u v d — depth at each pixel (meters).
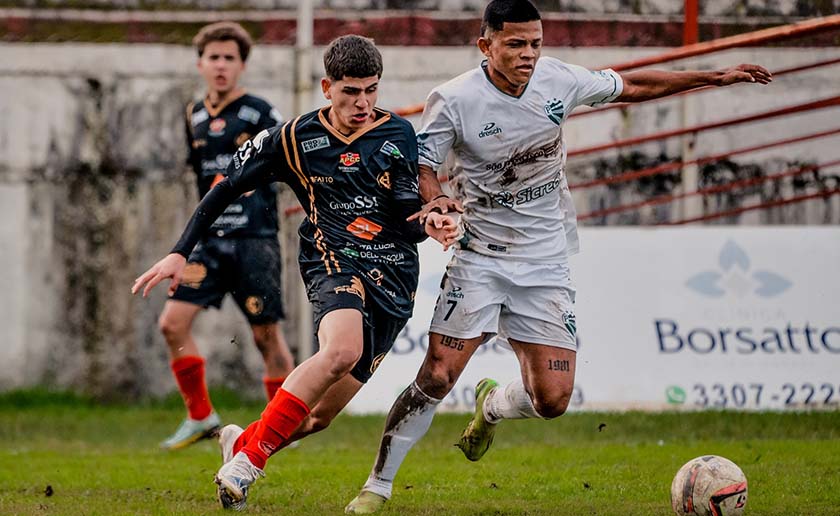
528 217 21.59
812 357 36.97
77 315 46.25
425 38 46.69
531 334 21.78
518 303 21.73
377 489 21.06
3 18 46.81
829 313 37.12
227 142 32.31
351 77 19.53
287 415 19.45
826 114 45.44
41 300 46.22
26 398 44.91
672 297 37.38
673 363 37.06
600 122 45.97
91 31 46.97
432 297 37.75
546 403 21.86
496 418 23.28
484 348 37.03
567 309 21.88
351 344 19.17
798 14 45.19
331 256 20.11
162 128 46.69
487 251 21.58
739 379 36.94
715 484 18.62
